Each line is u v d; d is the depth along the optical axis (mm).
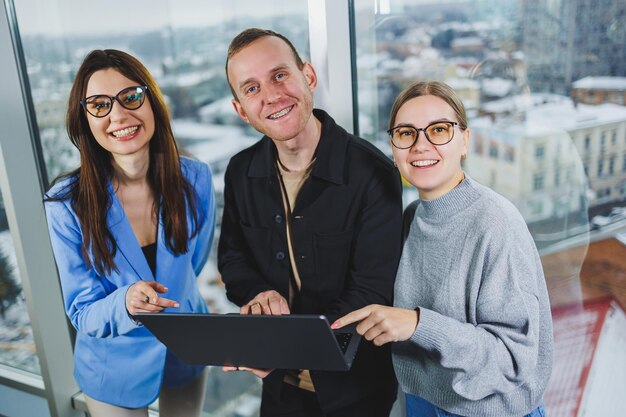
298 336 1061
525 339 1100
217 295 2092
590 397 1664
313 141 1428
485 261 1125
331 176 1393
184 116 1964
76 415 2436
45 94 2133
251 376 2129
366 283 1385
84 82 1495
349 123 1731
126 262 1591
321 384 1432
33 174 2188
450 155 1171
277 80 1315
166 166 1604
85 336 1679
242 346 1149
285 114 1327
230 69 1350
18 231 2160
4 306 2451
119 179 1604
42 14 2049
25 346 2471
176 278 1659
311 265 1446
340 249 1422
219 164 1960
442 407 1229
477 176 1657
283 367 1190
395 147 1220
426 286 1235
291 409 1573
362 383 1466
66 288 1592
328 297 1467
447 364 1112
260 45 1312
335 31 1644
